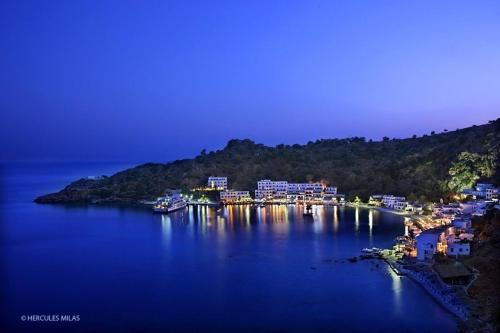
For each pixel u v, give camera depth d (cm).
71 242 18075
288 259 14488
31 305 10700
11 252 16275
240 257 14912
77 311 10325
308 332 9075
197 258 14888
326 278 12406
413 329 9075
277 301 10738
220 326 9412
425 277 11806
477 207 18312
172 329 9312
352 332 9019
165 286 11975
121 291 11612
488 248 12425
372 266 13512
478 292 10312
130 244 17488
